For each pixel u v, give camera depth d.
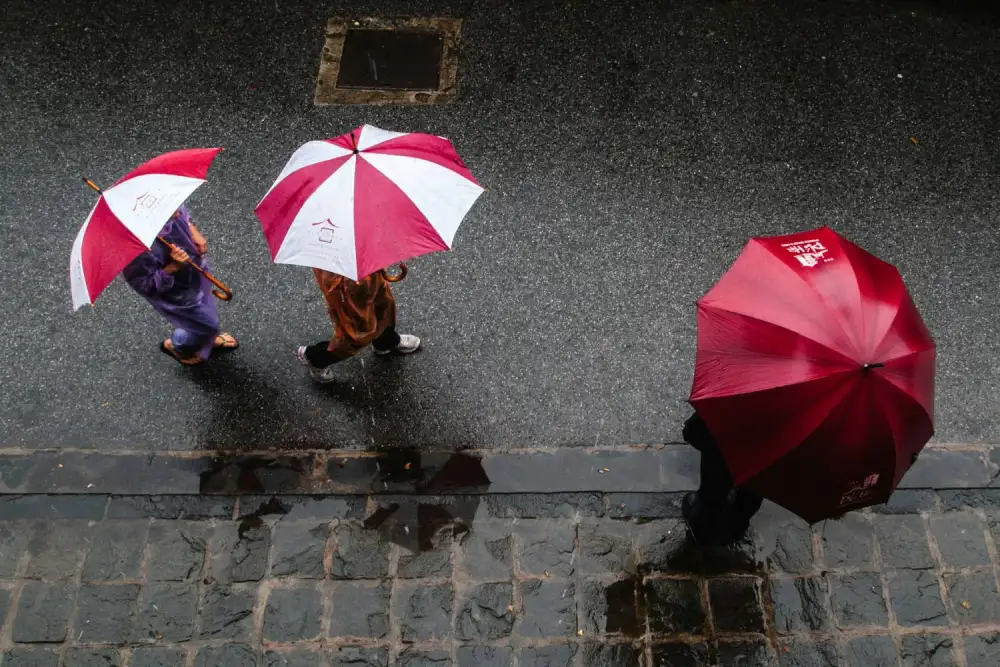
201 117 6.30
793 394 3.20
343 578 4.56
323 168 3.87
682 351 5.28
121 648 4.38
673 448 4.93
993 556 4.58
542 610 4.47
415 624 4.44
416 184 3.88
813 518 3.46
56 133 6.24
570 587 4.53
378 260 3.74
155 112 6.33
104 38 6.68
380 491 4.80
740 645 4.38
